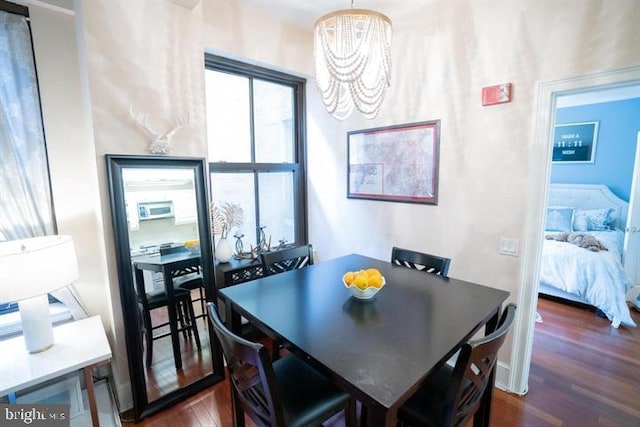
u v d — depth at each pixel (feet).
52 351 5.17
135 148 6.29
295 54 9.84
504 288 6.95
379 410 2.97
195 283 7.32
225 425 6.16
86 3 5.52
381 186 9.25
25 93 6.00
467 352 3.44
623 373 7.56
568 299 11.43
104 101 5.84
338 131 10.25
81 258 6.77
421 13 7.71
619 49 5.19
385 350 3.76
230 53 8.39
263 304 5.14
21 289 4.59
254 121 10.02
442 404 4.18
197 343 7.34
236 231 9.82
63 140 6.43
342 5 8.34
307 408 4.18
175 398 6.73
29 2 5.86
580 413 6.31
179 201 6.97
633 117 13.87
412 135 8.29
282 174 11.05
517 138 6.47
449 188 7.71
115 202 5.99
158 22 6.48
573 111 15.35
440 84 7.57
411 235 8.68
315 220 11.53
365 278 5.19
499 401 6.68
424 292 5.59
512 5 6.27
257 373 3.81
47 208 6.36
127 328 6.18
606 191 14.43
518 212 6.60
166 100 6.69
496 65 6.61
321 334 4.15
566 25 5.67
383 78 5.43
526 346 6.74
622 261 11.91
